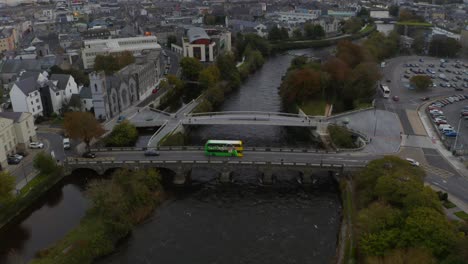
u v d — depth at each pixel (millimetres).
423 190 116750
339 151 168875
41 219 134000
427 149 171000
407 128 193875
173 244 123000
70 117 170750
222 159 161375
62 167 158125
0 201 126250
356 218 123688
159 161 158250
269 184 158750
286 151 170125
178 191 154250
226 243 123812
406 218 107562
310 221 135125
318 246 122188
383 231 106938
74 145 181250
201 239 125500
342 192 147125
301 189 155625
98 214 127750
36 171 156000
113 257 116625
